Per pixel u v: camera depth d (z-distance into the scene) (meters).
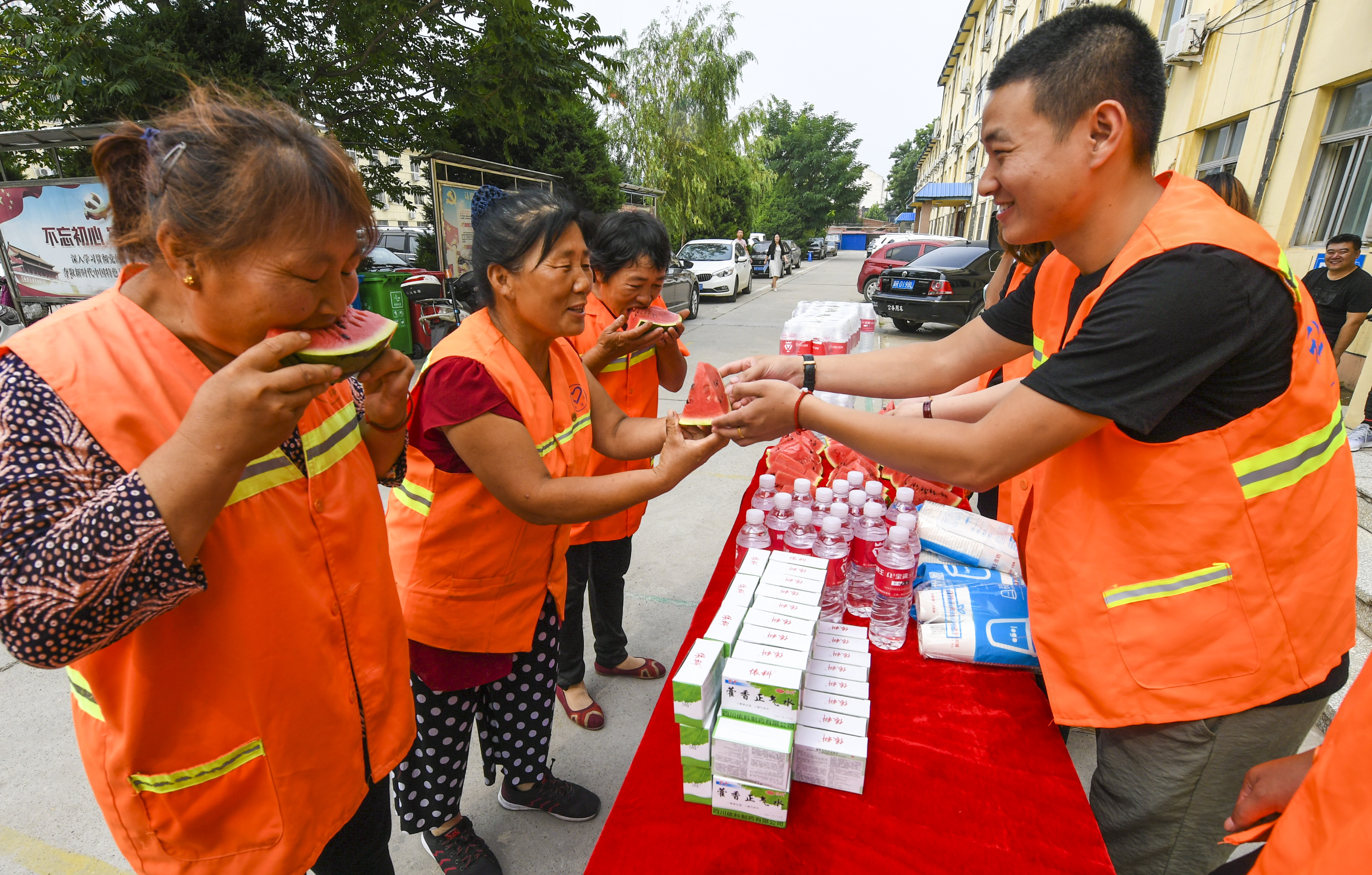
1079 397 1.05
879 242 18.56
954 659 1.46
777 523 1.77
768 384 1.34
